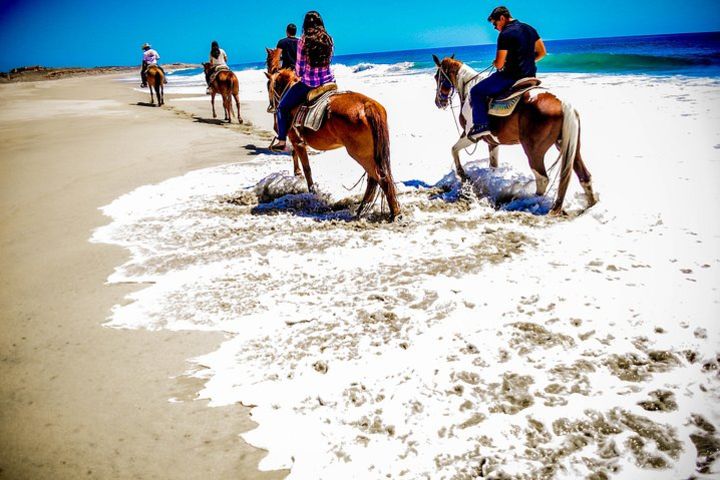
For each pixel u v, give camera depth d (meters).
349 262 4.59
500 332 3.27
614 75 17.88
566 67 23.17
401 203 5.96
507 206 5.55
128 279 4.70
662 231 4.46
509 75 5.23
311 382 3.02
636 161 6.54
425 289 3.94
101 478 2.43
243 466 2.45
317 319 3.70
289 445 2.55
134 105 21.17
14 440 2.72
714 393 2.56
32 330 3.92
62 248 5.61
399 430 2.56
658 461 2.19
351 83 26.22
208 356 3.40
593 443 2.33
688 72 16.84
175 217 6.35
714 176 5.67
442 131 10.50
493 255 4.38
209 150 10.66
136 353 3.50
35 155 10.88
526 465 2.25
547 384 2.76
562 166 4.86
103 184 8.31
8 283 4.80
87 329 3.88
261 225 5.75
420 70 35.81
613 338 3.08
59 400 3.05
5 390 3.18
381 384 2.92
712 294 3.41
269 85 8.29
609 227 4.68
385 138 5.16
